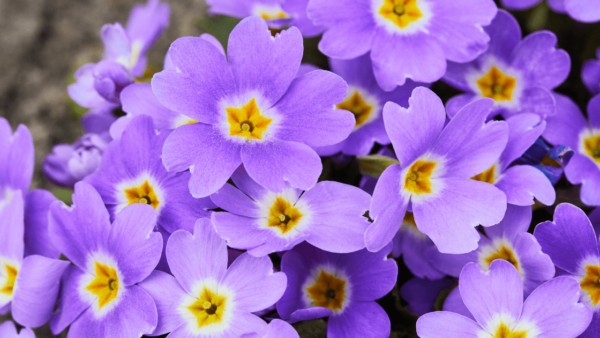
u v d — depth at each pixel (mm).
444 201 292
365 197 288
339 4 310
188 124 289
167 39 455
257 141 290
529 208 298
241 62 292
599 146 326
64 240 299
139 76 340
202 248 287
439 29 311
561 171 311
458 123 289
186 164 285
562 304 283
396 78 306
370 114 316
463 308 297
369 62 316
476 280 284
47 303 300
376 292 295
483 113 289
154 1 352
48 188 433
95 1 472
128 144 303
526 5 334
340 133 287
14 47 459
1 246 309
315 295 299
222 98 292
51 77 457
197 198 295
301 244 298
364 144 310
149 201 301
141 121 302
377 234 281
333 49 307
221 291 287
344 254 298
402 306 320
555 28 363
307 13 309
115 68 323
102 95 326
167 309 288
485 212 289
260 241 285
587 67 331
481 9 311
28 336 305
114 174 304
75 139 441
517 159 313
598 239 302
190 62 291
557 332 283
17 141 320
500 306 284
